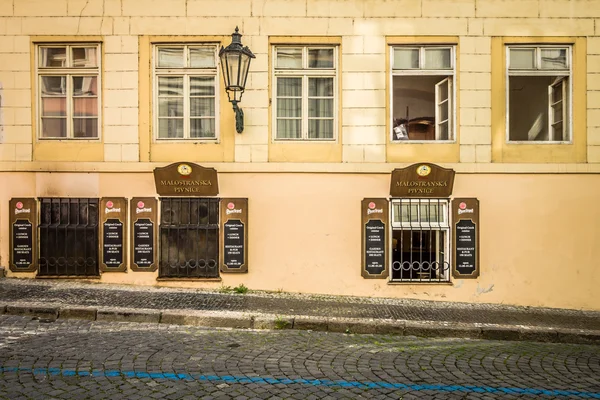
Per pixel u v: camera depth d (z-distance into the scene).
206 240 9.35
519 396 5.02
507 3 9.35
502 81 9.37
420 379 5.43
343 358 6.09
